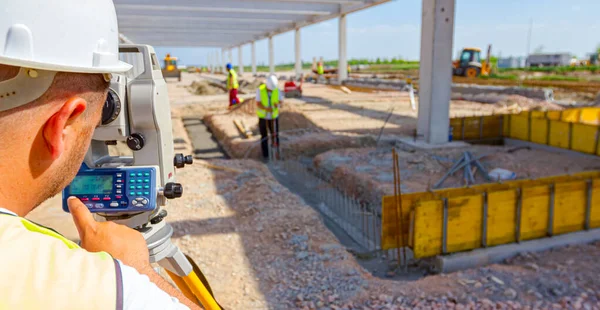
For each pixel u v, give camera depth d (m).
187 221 4.81
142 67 1.14
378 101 16.98
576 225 4.51
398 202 4.02
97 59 0.59
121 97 1.11
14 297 0.42
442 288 3.40
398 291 3.35
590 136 7.85
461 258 3.99
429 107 8.59
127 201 1.09
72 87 0.54
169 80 35.47
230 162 7.42
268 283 3.53
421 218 3.91
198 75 50.19
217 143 11.03
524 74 31.56
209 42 35.09
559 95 18.53
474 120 9.57
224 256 4.01
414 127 11.05
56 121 0.52
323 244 4.20
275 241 4.30
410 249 4.41
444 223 3.98
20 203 0.53
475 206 4.05
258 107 8.34
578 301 3.18
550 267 3.84
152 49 1.18
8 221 0.48
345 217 5.39
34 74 0.50
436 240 4.02
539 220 4.34
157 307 0.50
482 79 25.28
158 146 1.17
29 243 0.47
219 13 16.88
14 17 0.50
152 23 19.50
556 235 4.45
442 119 8.64
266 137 8.50
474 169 6.79
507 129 9.69
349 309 3.11
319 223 4.71
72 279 0.45
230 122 12.02
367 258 4.36
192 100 18.41
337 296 3.28
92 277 0.46
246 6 14.55
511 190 4.13
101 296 0.45
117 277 0.48
